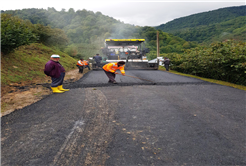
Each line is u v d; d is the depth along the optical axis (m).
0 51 9.29
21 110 3.85
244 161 2.01
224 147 2.29
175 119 3.25
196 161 2.00
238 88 6.41
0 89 5.87
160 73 11.25
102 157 2.09
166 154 2.14
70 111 3.74
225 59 8.05
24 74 8.46
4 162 2.01
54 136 2.62
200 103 4.27
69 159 2.06
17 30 8.94
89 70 14.04
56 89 5.50
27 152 2.21
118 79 8.27
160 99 4.64
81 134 2.68
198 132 2.72
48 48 18.41
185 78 8.91
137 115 3.47
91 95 5.14
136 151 2.21
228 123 3.06
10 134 2.71
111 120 3.22
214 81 8.02
